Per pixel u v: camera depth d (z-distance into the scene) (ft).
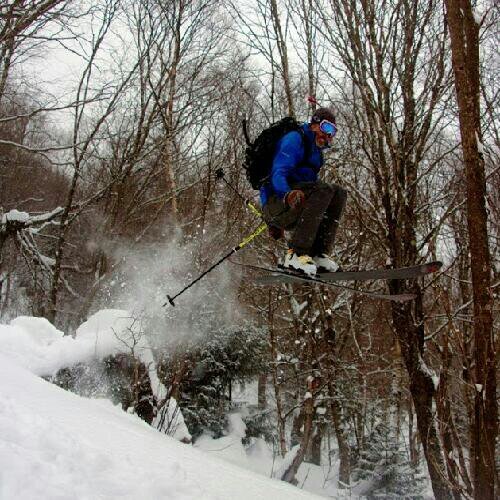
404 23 26.96
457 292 33.01
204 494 9.14
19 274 71.72
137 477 8.92
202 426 47.67
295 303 45.78
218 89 53.16
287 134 14.44
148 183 55.77
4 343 28.43
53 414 12.06
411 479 40.55
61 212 53.78
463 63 17.53
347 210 40.37
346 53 27.35
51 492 7.06
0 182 70.90
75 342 29.66
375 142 28.17
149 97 53.62
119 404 27.04
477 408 17.42
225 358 48.24
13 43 40.01
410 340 26.32
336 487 44.75
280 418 46.68
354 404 49.21
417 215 28.53
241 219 43.93
